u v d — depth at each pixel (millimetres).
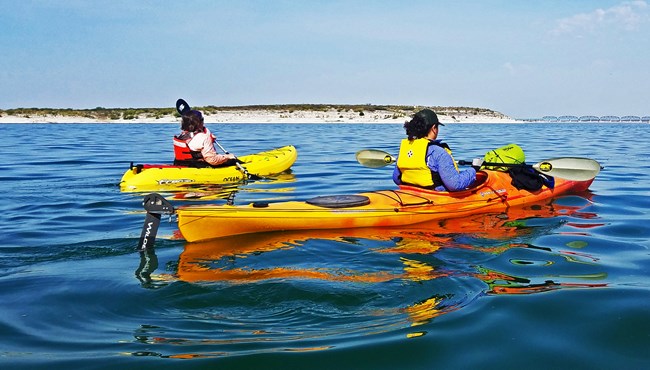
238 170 8930
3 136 23750
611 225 5449
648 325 2994
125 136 24562
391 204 5438
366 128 36312
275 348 2736
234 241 4812
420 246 4648
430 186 5738
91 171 10359
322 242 4762
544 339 2844
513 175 6480
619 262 4207
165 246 4715
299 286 3604
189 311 3260
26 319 3152
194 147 8672
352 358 2637
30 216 6121
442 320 3080
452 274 3879
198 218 4781
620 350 2730
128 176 8336
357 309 3250
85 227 5559
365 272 3920
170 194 7586
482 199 5980
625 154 13453
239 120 60344
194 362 2594
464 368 2555
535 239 4902
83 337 2898
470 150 14633
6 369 2527
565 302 3334
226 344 2791
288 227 5102
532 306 3275
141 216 6105
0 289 3670
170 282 3758
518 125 48625
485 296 3445
